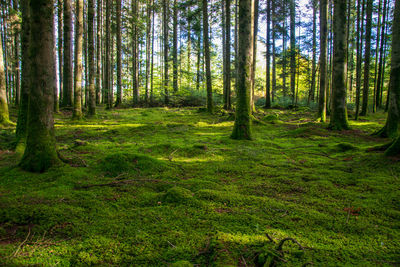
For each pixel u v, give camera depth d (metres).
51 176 4.42
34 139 4.74
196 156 6.36
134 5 25.67
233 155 6.45
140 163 5.16
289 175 4.77
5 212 2.99
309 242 2.50
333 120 10.30
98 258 2.29
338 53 9.98
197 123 12.67
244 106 8.36
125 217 3.07
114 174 4.77
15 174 4.43
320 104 13.21
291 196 3.78
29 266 2.12
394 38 7.43
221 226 2.84
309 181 4.42
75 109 12.52
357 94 14.09
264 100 25.38
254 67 16.62
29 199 3.45
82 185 4.14
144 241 2.55
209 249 2.41
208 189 4.01
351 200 3.56
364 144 7.58
